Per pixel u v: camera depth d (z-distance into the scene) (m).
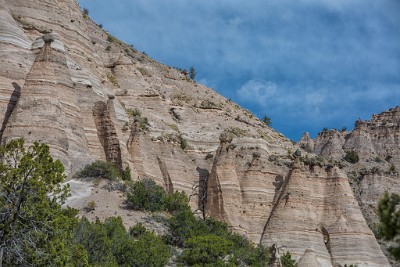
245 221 76.56
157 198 67.00
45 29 83.06
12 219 38.25
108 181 67.62
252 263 59.94
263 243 73.62
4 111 68.88
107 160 73.69
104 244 49.69
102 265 46.59
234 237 67.69
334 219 76.75
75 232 48.47
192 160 85.00
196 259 55.84
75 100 73.81
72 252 41.09
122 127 81.25
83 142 71.81
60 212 40.56
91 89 78.75
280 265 63.44
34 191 39.16
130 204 65.06
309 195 77.75
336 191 79.06
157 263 52.41
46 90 68.50
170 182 79.12
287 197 76.69
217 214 76.81
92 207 62.62
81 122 73.31
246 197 78.31
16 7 83.62
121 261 51.62
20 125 65.62
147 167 77.75
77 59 84.88
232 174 79.19
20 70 72.19
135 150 77.12
